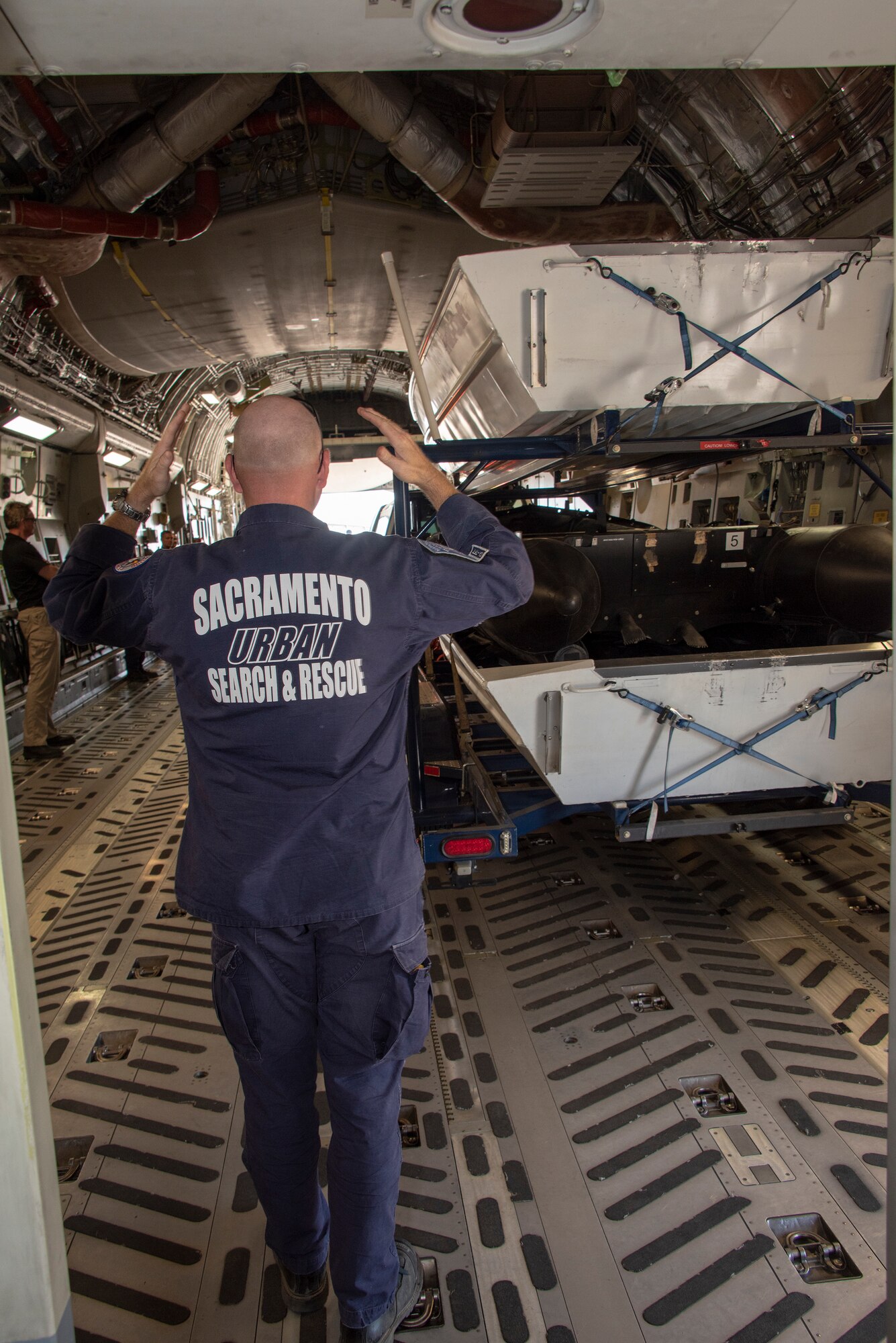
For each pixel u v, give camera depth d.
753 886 3.63
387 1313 1.64
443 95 5.81
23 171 5.67
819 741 3.07
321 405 18.20
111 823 4.83
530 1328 1.68
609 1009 2.76
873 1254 1.83
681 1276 1.79
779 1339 1.65
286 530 1.45
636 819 3.28
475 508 1.62
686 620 4.30
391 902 1.47
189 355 8.94
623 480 5.06
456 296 3.17
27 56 1.12
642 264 2.79
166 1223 1.99
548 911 3.46
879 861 3.81
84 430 8.88
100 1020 2.84
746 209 5.62
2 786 0.91
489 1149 2.17
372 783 1.48
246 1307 1.77
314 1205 1.68
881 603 3.48
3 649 7.05
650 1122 2.25
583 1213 1.96
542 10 1.06
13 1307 0.99
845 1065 2.46
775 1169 2.07
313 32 1.08
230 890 1.44
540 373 2.85
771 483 6.25
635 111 4.62
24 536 6.37
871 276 2.89
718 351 2.88
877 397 3.06
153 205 6.55
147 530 11.68
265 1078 1.54
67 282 6.82
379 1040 1.47
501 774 4.00
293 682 1.40
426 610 1.47
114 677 9.86
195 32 1.05
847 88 4.40
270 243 6.67
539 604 3.63
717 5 1.05
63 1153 2.24
